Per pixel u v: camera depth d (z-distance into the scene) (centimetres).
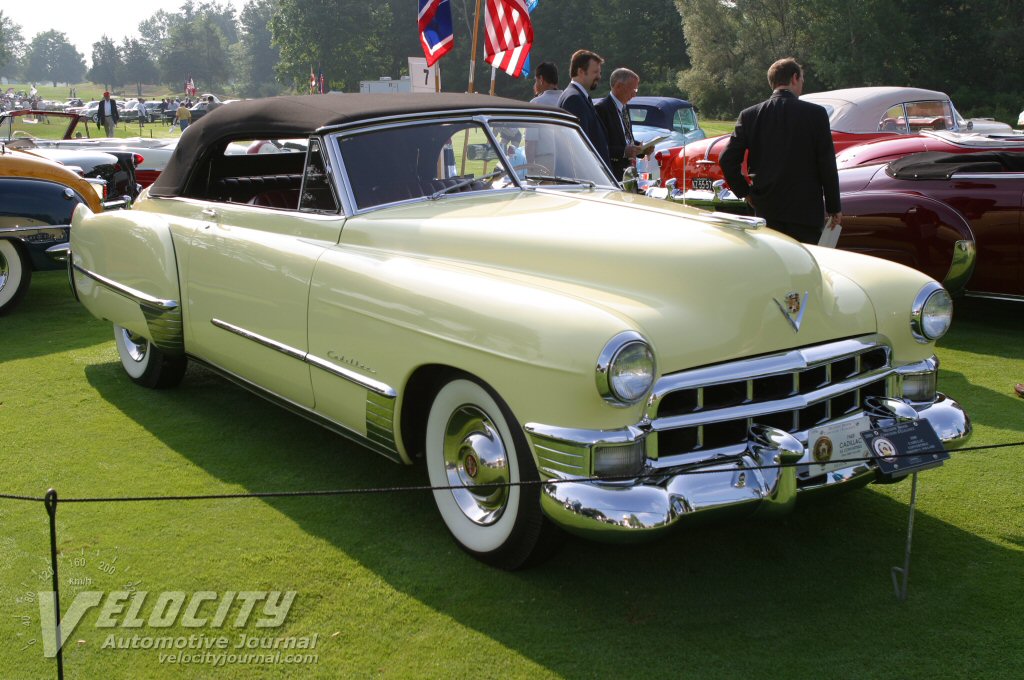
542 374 280
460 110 422
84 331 676
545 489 282
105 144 1142
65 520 362
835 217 536
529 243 337
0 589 311
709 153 988
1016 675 264
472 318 304
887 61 4597
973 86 4547
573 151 455
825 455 307
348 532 353
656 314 294
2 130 1099
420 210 384
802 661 271
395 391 337
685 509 277
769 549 342
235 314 421
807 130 521
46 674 266
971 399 507
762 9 5303
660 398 282
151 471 411
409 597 306
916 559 333
